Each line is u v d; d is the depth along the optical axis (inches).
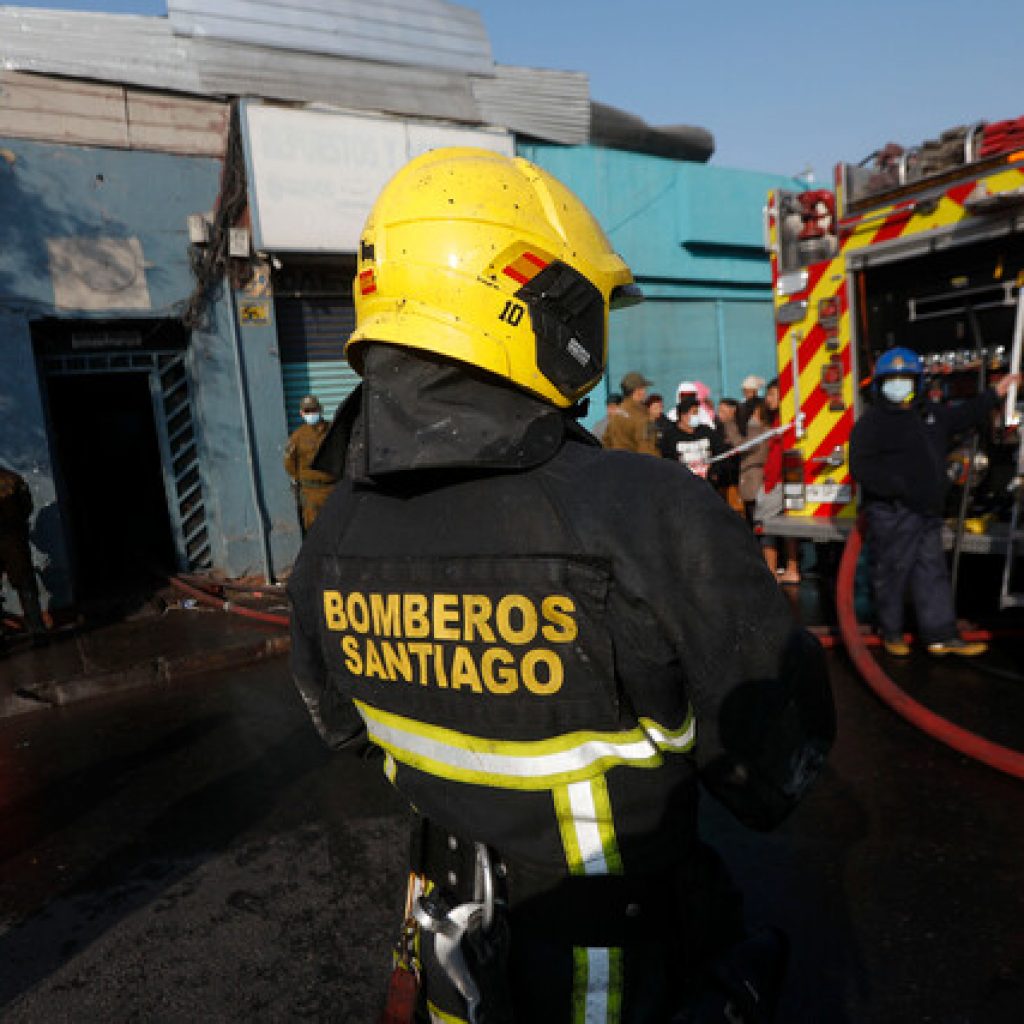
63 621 263.6
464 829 38.5
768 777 35.3
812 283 201.5
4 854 122.7
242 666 216.4
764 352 448.5
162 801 137.0
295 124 287.3
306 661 48.2
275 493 307.1
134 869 115.9
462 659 36.3
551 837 36.2
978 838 107.1
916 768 127.0
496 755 36.5
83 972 93.8
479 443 34.9
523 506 35.1
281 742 159.0
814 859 105.4
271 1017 84.4
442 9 321.7
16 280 260.2
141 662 210.5
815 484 207.9
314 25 294.2
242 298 295.1
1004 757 120.4
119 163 274.4
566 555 33.6
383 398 37.6
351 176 298.8
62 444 363.6
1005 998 79.7
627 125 380.5
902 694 144.9
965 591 198.8
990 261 171.0
